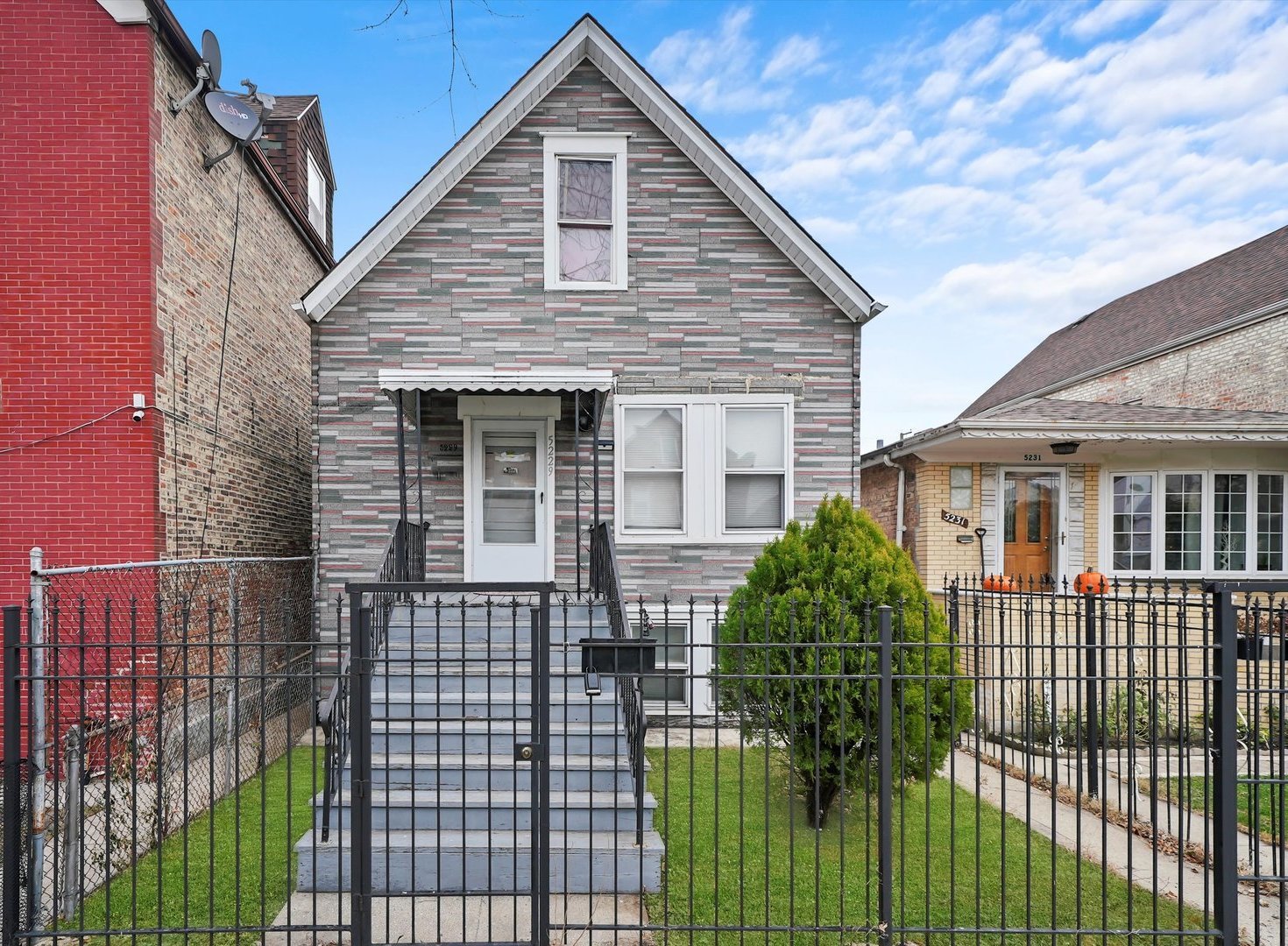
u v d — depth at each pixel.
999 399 18.27
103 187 7.57
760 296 9.32
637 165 9.27
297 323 12.58
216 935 4.32
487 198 9.16
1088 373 15.39
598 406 8.11
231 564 7.68
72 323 7.55
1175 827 6.13
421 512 8.11
